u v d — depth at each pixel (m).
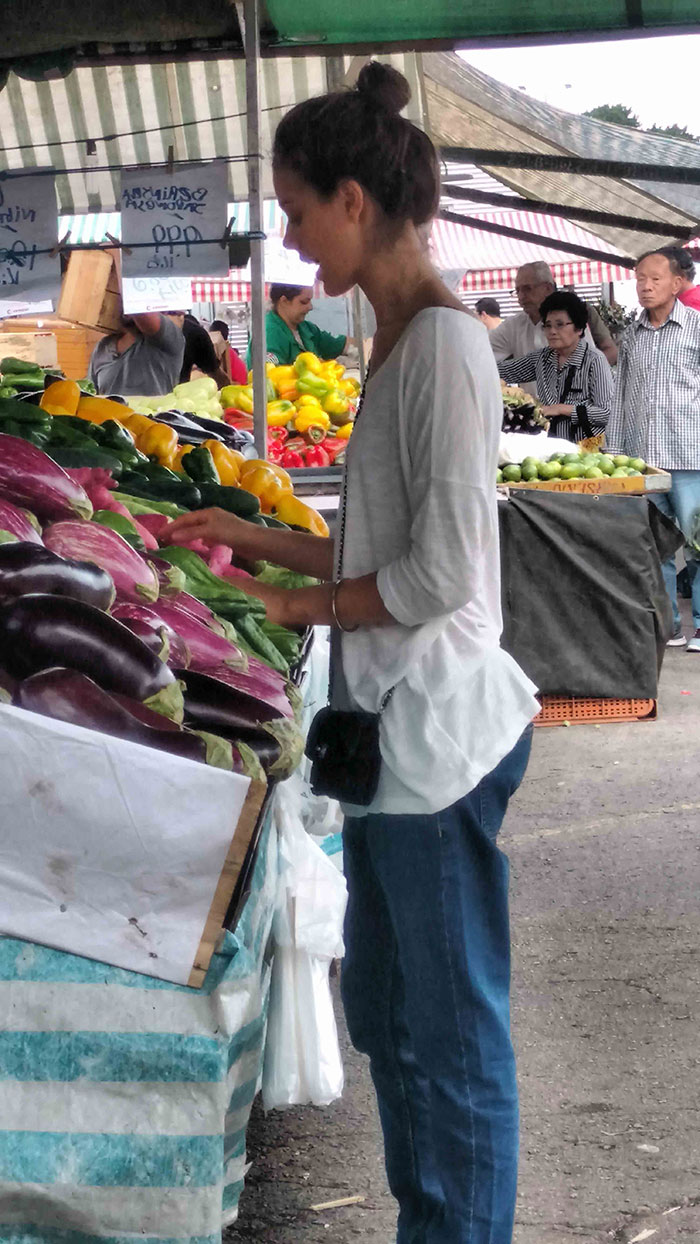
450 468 1.83
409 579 1.88
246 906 1.86
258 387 4.52
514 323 9.36
